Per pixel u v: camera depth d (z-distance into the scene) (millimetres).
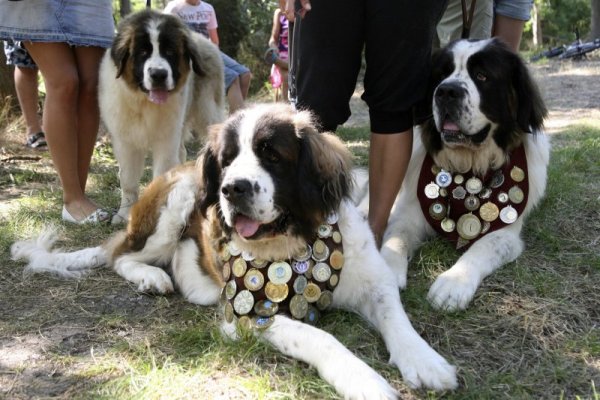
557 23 39906
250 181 2773
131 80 4988
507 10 5492
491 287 3418
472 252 3633
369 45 3699
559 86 14523
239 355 2723
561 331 2975
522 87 3934
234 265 2988
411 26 3582
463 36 4543
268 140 2859
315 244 2979
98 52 5113
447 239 4051
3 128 8289
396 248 3752
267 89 14414
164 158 5371
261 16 16078
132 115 5070
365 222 3324
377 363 2684
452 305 3164
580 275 3592
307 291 2941
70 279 3818
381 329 2891
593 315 3143
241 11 15625
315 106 3910
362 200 4523
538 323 3039
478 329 3004
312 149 2955
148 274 3629
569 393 2496
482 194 3957
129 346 2912
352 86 4008
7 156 7133
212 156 3178
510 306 3215
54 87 4578
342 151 3160
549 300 3256
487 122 3881
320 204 2969
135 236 3896
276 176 2879
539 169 4160
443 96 3795
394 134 3873
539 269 3670
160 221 3785
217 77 6691
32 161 7090
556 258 3830
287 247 2945
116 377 2674
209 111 6582
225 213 2873
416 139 4344
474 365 2717
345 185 3125
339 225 3117
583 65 19078
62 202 5363
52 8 4414
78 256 4012
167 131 5305
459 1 5395
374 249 3211
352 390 2389
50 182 6254
